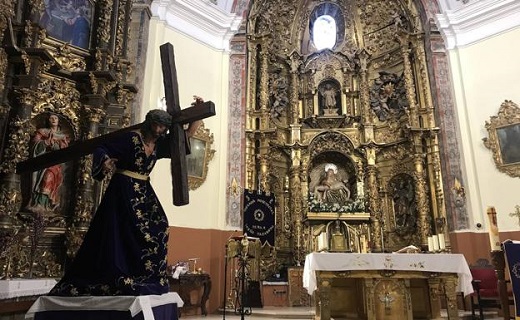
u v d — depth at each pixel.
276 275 12.55
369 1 15.94
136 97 10.48
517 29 12.35
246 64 13.73
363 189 14.23
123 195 2.96
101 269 2.73
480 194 11.98
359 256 7.72
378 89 15.46
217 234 12.00
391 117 14.80
